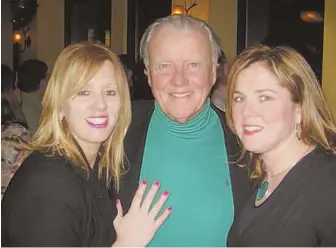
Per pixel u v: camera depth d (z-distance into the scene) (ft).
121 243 5.35
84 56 5.31
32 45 21.30
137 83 14.56
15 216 4.70
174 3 20.75
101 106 5.39
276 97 5.03
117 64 5.57
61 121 5.33
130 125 6.57
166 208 5.81
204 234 6.07
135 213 5.58
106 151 5.95
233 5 19.42
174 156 6.32
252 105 5.11
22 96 12.07
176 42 6.30
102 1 22.54
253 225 4.96
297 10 18.84
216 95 9.04
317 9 18.45
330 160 4.90
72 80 5.24
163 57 6.33
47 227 4.64
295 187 4.82
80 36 22.41
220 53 6.89
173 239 6.04
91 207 5.09
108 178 6.02
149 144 6.43
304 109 5.12
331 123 5.29
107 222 5.35
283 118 5.04
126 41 22.71
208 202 6.13
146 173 6.26
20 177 4.89
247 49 5.40
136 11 22.22
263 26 19.34
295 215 4.68
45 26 21.61
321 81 18.25
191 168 6.27
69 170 5.00
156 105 6.59
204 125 6.46
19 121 10.24
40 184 4.77
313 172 4.81
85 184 5.11
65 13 21.95
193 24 6.43
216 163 6.34
